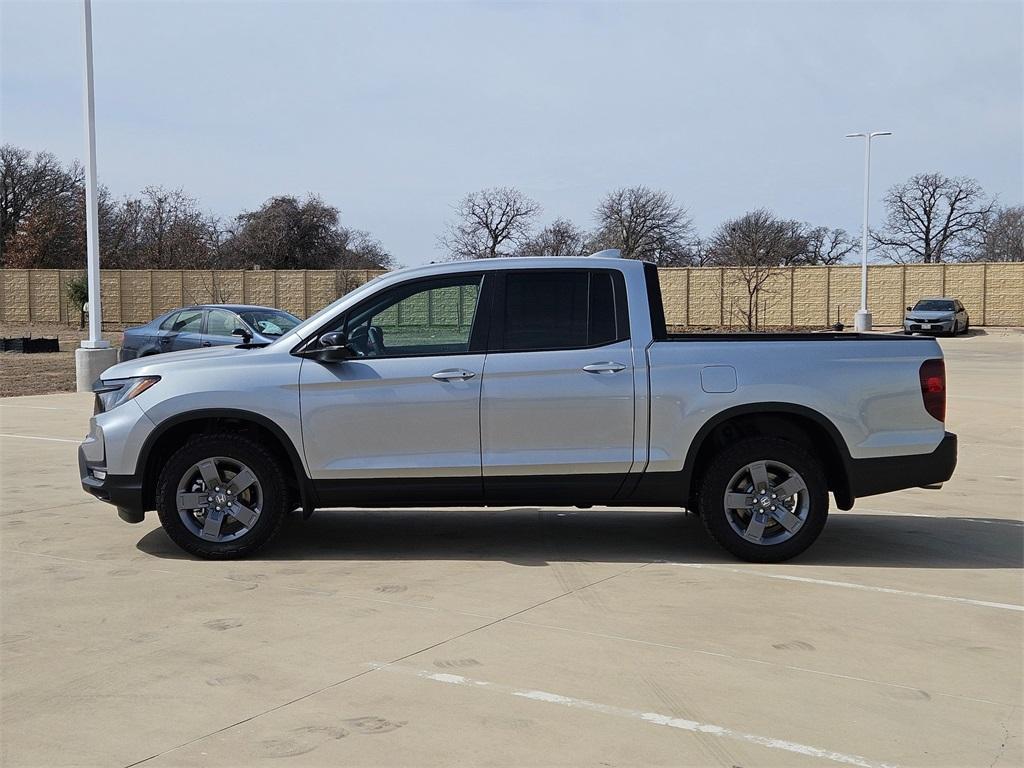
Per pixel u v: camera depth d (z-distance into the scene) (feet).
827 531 25.61
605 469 21.77
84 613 18.10
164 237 224.12
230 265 234.58
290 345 22.24
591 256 22.79
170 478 21.79
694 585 20.07
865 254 130.31
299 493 23.07
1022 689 14.55
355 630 17.06
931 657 15.85
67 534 24.72
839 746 12.57
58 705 13.83
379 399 21.65
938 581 20.53
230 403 21.72
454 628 17.15
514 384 21.62
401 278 22.20
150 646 16.25
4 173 214.90
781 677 14.92
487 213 209.46
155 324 58.08
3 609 18.35
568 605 18.57
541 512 28.22
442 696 14.07
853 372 21.88
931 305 133.80
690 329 151.43
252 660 15.58
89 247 62.95
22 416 50.14
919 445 22.02
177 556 22.53
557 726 13.08
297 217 239.71
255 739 12.66
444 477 21.80
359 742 12.57
